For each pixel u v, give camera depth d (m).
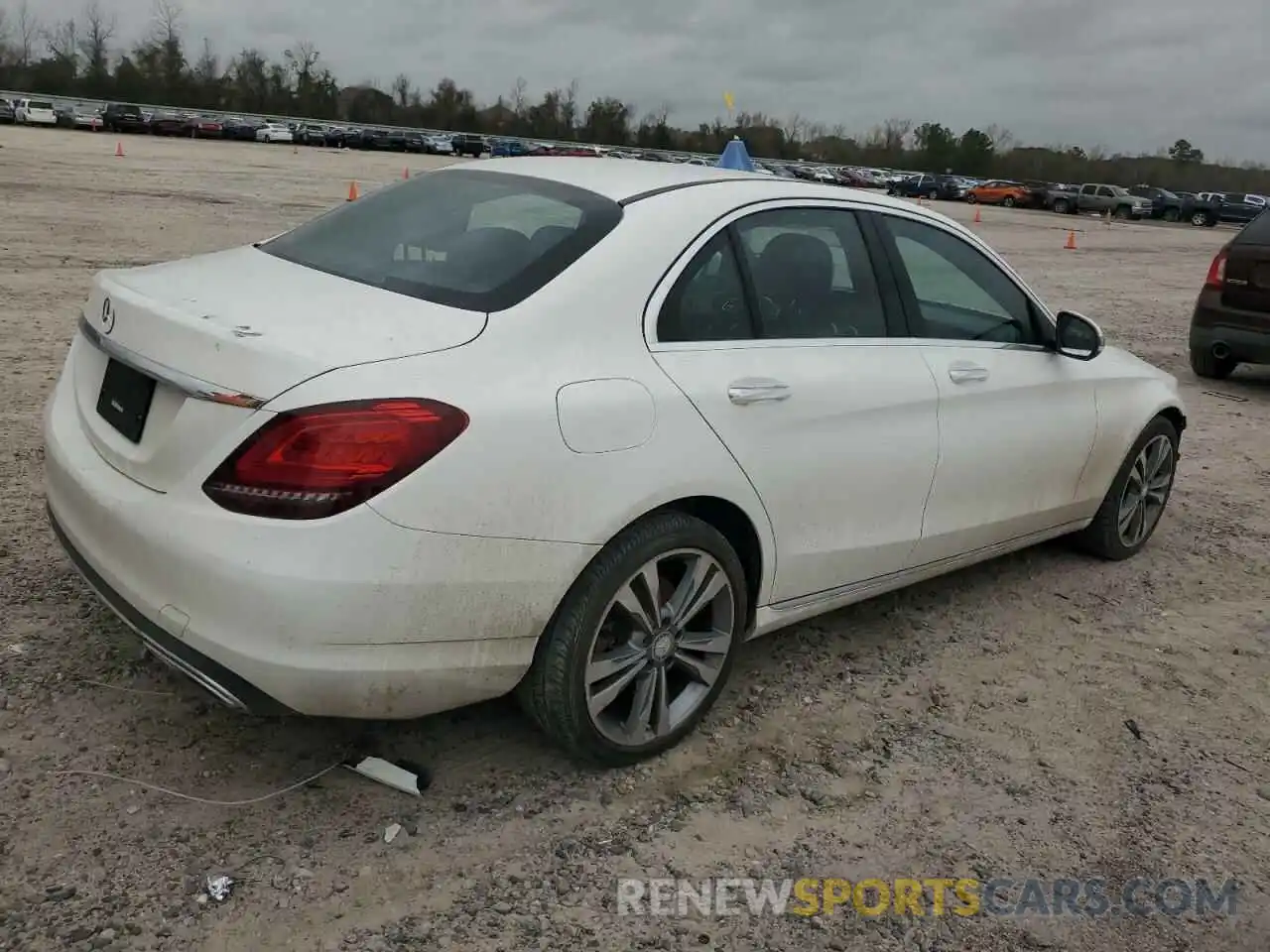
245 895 2.63
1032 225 40.59
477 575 2.70
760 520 3.37
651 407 3.01
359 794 3.05
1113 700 4.02
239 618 2.55
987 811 3.28
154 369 2.74
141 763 3.07
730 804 3.18
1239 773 3.62
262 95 97.50
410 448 2.57
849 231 3.87
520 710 3.54
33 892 2.56
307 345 2.65
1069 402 4.66
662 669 3.26
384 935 2.56
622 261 3.12
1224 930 2.87
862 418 3.65
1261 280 9.70
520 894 2.74
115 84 91.81
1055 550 5.54
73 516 3.01
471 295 2.98
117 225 15.81
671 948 2.62
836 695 3.86
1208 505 6.51
